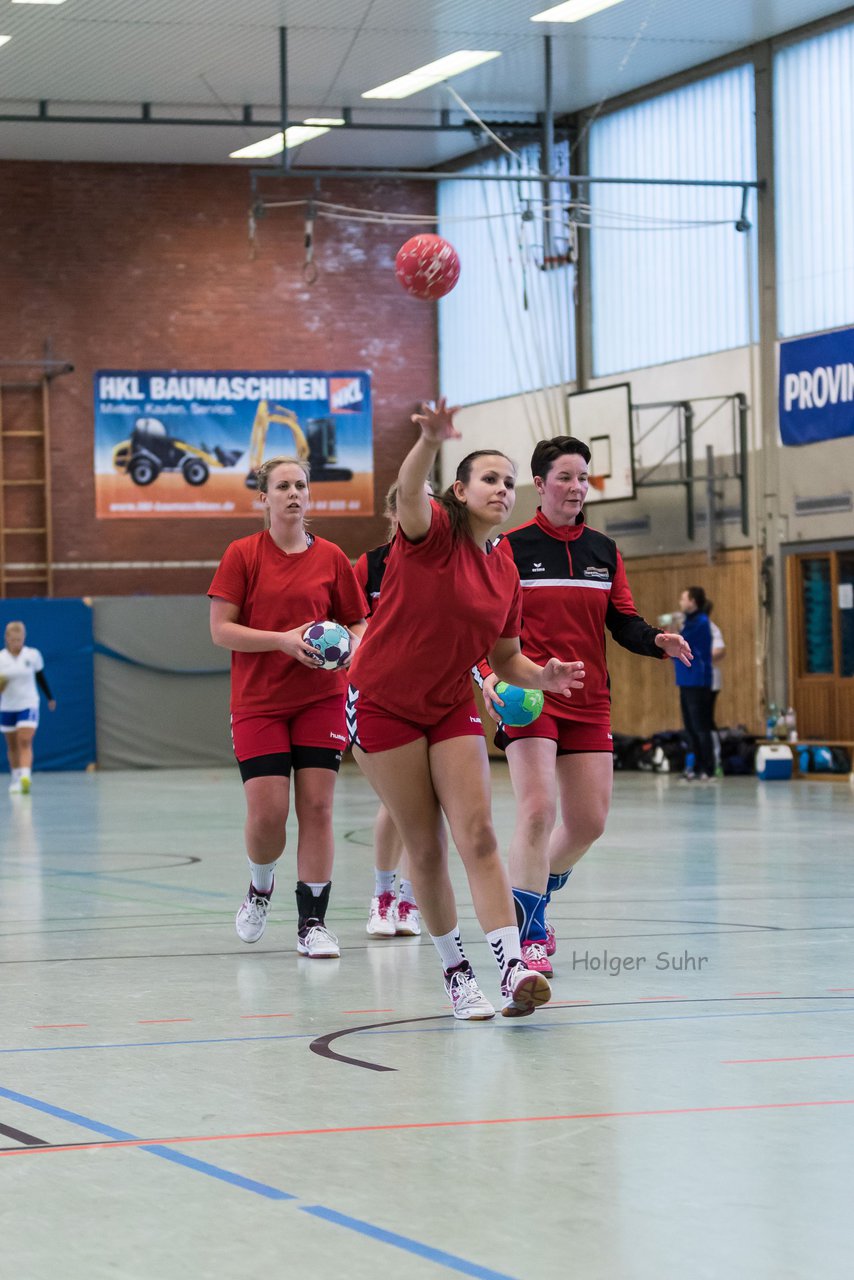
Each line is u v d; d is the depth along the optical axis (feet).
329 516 102.32
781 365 79.46
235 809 61.26
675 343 86.38
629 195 89.15
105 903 32.96
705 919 28.96
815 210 78.23
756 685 81.25
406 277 20.43
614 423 87.10
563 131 93.71
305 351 103.24
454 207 102.68
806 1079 16.70
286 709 25.44
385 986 22.77
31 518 99.66
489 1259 11.18
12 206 99.50
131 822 55.42
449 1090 16.34
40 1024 20.27
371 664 19.57
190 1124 15.11
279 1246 11.50
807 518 78.28
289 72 85.87
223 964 25.00
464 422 102.01
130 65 84.17
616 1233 11.73
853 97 76.18
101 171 100.68
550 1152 13.96
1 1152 14.19
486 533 19.31
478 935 27.53
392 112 93.45
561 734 22.71
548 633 22.29
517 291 96.94
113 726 93.40
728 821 51.75
